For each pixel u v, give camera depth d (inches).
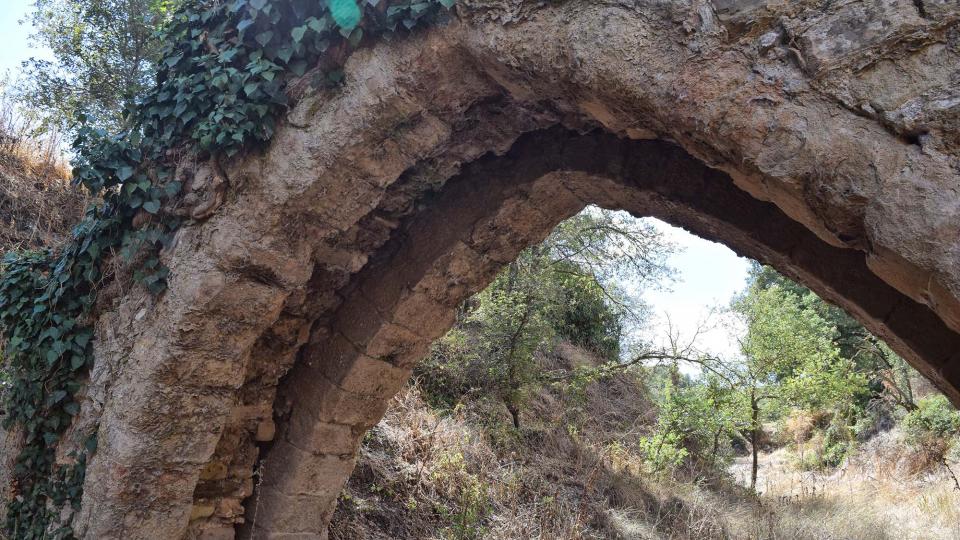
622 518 287.6
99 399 142.6
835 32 75.5
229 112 120.9
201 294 127.5
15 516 153.6
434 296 156.1
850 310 121.4
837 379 465.1
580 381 368.8
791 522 305.7
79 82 306.2
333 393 160.1
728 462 476.4
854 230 77.2
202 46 132.6
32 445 153.5
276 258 128.1
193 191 131.0
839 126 73.9
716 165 94.3
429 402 308.2
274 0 117.6
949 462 422.0
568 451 337.4
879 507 362.3
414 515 231.6
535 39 97.7
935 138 68.8
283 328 160.6
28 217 253.3
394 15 107.5
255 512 165.8
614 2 90.2
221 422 139.6
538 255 346.6
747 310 485.1
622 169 134.4
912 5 72.0
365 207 129.9
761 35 80.1
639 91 87.6
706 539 282.4
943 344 109.0
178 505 139.3
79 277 150.3
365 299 159.8
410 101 114.7
